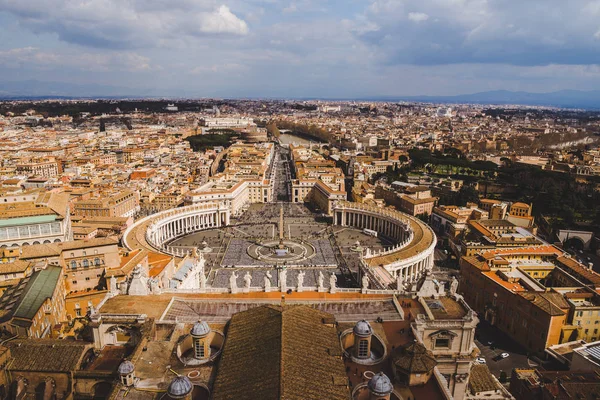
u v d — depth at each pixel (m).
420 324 89.88
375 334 91.62
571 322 143.00
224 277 198.88
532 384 113.25
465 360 89.94
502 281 166.12
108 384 82.00
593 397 104.38
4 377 82.69
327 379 71.88
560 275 179.88
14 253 172.88
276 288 120.38
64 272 144.25
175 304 105.88
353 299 110.38
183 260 176.12
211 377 78.94
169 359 83.06
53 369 82.75
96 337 90.75
